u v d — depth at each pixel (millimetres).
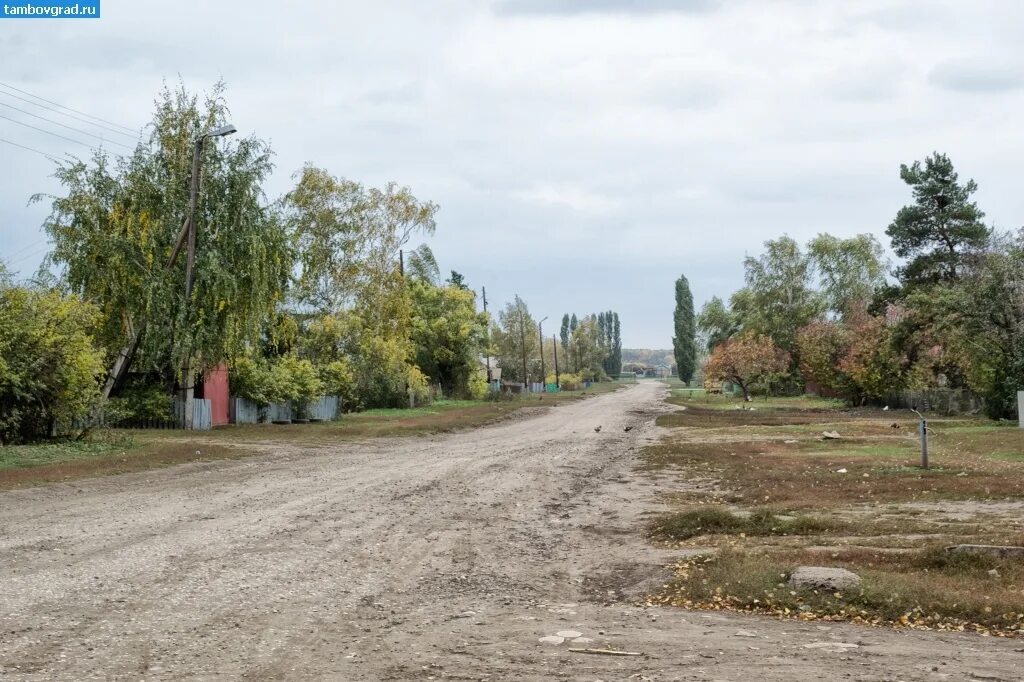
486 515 14258
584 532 12938
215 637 7070
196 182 30484
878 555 9914
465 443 30453
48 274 30438
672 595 8859
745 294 94312
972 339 38688
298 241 46906
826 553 10148
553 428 39688
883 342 53594
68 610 7812
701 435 33438
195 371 32312
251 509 14250
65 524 12547
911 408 51656
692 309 139375
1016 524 11930
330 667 6238
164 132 32406
